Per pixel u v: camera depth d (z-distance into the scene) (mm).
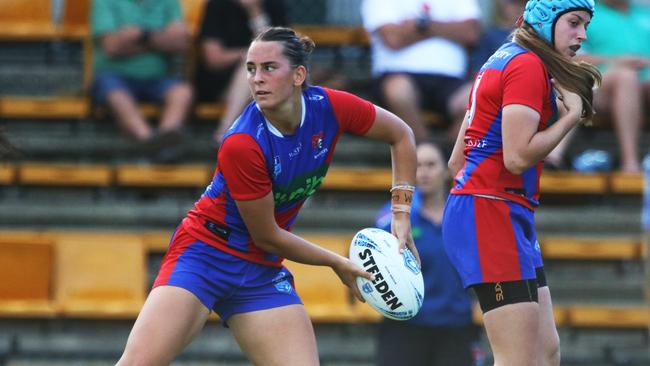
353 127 19281
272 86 17875
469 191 18594
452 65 34812
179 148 34594
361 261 19438
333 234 34219
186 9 39625
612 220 34719
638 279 33812
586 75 18141
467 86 34719
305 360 18922
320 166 19125
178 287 18812
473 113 18734
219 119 36406
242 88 34812
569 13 18078
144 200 34938
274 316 19141
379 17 34750
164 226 34312
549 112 18281
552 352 19156
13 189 34750
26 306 31703
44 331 31875
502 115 18062
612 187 34625
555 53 18109
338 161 36562
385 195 35094
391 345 27672
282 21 36594
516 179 18422
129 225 34219
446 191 33406
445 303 27422
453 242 18797
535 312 18297
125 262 32594
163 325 18562
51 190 34750
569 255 33781
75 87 38688
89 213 34188
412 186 19922
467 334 27688
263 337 19141
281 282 19516
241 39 36062
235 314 19312
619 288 33688
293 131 18484
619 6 36438
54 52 39031
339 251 32562
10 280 32000
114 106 34906
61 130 36375
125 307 31844
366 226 34312
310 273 32562
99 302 32062
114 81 35094
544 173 34906
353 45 39688
